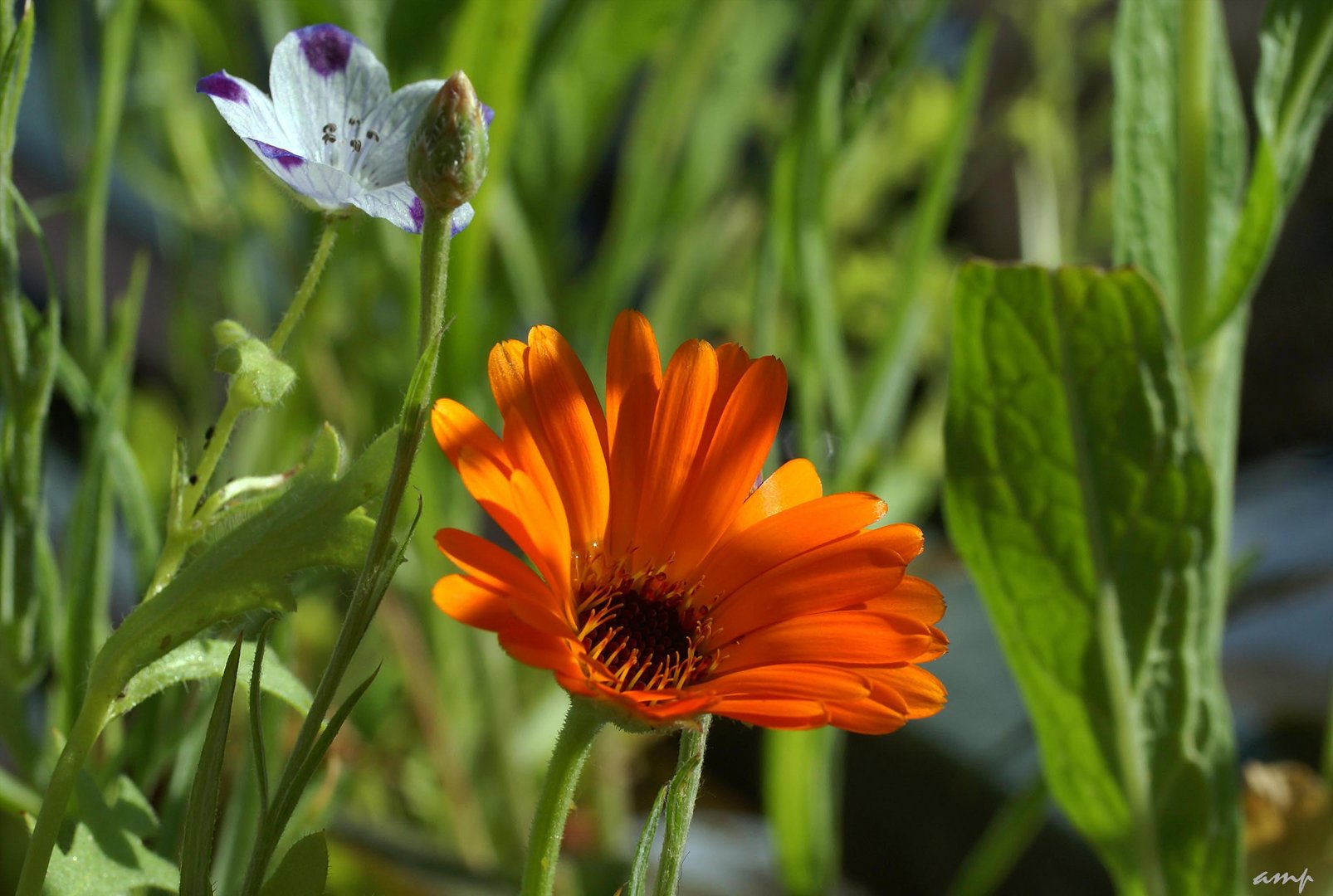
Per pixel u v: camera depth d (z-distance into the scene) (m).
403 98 0.39
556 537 0.38
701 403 0.39
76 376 0.44
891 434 0.64
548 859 0.37
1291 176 0.47
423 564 0.53
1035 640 0.49
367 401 0.63
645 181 0.60
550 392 0.38
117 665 0.37
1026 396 0.47
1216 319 0.47
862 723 0.36
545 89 0.61
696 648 0.39
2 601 0.42
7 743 0.43
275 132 0.39
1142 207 0.48
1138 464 0.47
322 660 0.65
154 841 0.43
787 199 0.52
